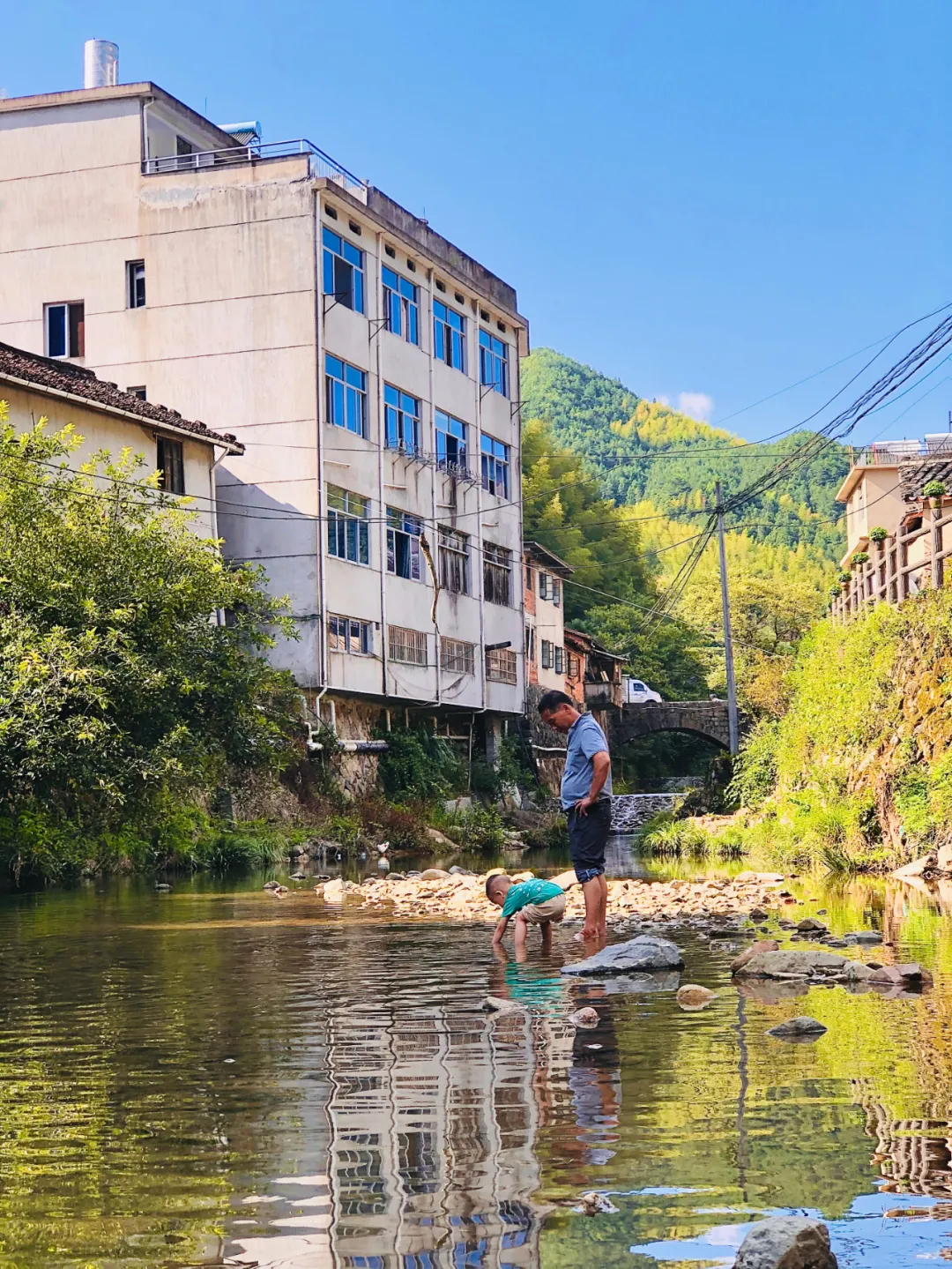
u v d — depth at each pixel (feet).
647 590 279.28
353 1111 14.94
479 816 125.18
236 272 112.16
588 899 33.17
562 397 595.47
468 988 25.41
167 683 72.79
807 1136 13.44
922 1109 14.49
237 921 42.75
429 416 131.03
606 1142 13.39
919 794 60.85
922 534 76.74
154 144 118.73
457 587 136.87
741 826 94.68
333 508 113.09
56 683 64.34
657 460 502.38
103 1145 13.79
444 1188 12.04
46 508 73.00
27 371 85.97
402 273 127.44
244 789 99.96
